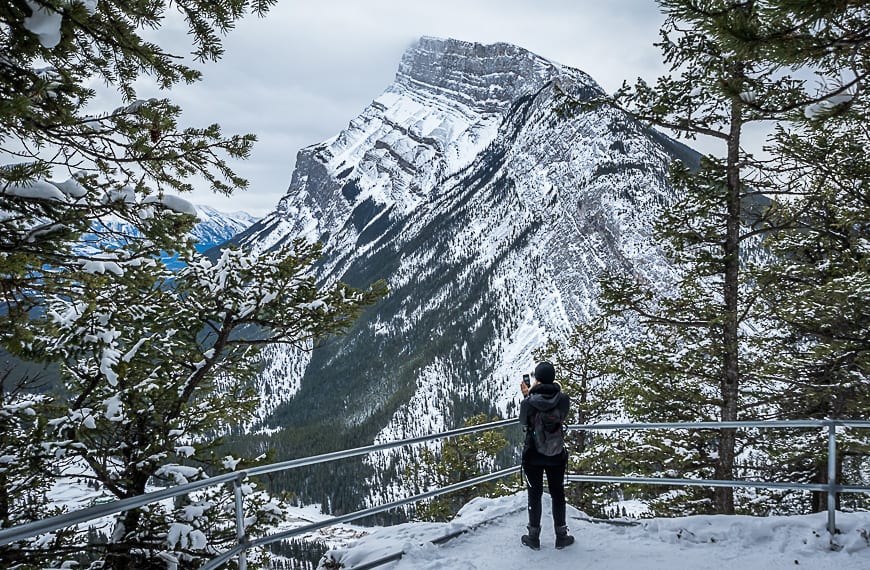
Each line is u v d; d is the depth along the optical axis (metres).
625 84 10.77
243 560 4.87
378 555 6.05
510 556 6.00
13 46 4.19
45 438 7.32
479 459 26.42
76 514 3.21
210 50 4.76
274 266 10.27
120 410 7.95
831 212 12.25
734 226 11.82
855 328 11.41
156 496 3.84
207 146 5.00
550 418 6.14
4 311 5.05
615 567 5.56
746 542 5.93
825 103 4.18
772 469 14.26
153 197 5.00
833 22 3.73
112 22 4.43
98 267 5.03
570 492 19.23
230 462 9.47
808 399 12.75
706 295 13.16
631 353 13.66
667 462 13.44
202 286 9.45
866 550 5.55
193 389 10.08
